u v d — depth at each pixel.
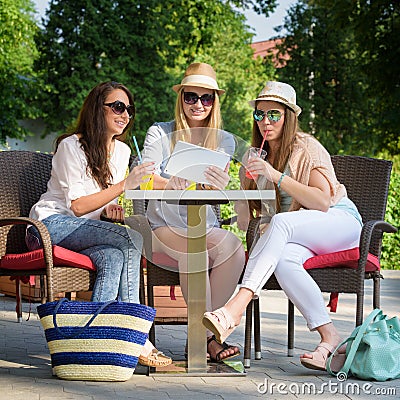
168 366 4.80
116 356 4.40
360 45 19.45
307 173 5.02
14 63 26.69
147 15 27.25
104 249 4.73
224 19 28.97
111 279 4.66
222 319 4.48
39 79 26.78
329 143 27.86
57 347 4.45
